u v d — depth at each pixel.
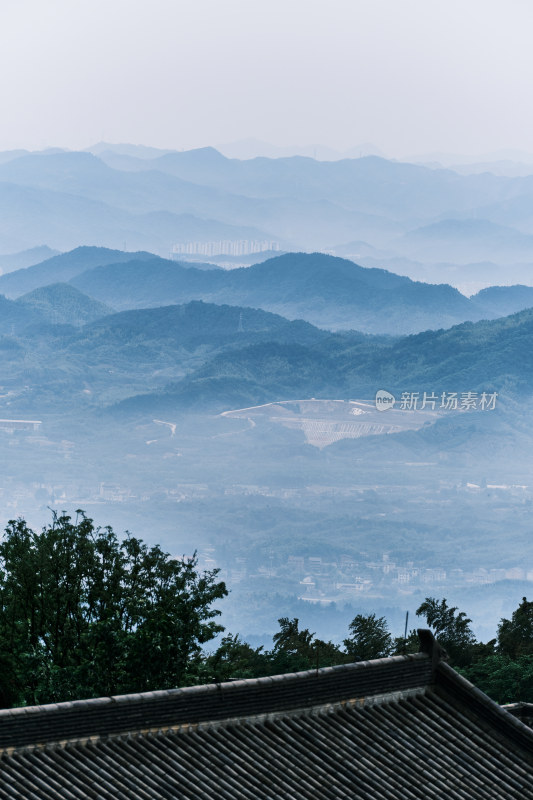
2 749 50.38
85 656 103.38
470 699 63.31
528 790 59.75
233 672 111.62
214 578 110.25
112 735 53.41
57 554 112.62
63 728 52.03
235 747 55.88
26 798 48.81
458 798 57.34
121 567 112.44
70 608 111.56
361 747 58.75
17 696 111.75
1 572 113.56
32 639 110.94
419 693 63.72
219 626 106.00
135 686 100.38
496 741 62.44
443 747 60.47
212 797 52.19
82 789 50.25
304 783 54.84
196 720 55.88
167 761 53.50
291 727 58.41
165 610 104.75
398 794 56.22
